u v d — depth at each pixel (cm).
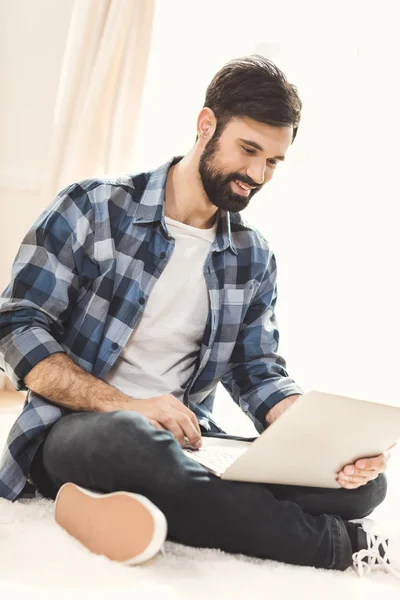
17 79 313
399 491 201
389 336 295
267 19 308
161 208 154
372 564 129
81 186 153
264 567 120
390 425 126
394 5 300
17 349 140
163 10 308
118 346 149
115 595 96
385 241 297
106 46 296
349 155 302
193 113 309
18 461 139
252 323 168
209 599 102
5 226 313
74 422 129
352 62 303
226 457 132
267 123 145
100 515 115
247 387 164
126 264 151
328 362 299
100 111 298
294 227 305
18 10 313
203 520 119
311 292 302
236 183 150
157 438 119
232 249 162
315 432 119
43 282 145
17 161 313
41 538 116
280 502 124
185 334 156
